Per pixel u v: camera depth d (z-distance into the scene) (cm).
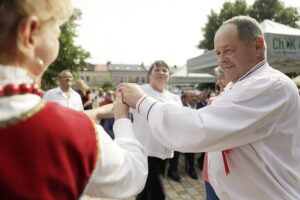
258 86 113
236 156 122
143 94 130
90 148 64
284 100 113
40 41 61
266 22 506
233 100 114
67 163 58
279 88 113
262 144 117
